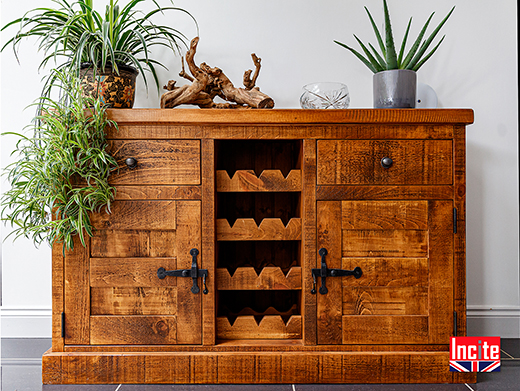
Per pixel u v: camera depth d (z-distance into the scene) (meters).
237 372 1.10
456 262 1.11
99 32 1.13
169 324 1.11
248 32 1.52
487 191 1.53
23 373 1.18
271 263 1.44
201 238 1.12
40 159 1.06
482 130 1.53
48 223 1.03
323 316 1.12
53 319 1.11
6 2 1.50
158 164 1.12
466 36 1.52
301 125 1.12
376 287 1.12
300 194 1.19
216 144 1.16
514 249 1.52
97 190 1.05
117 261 1.11
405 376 1.10
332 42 1.52
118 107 1.20
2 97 1.50
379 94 1.21
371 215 1.12
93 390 1.07
